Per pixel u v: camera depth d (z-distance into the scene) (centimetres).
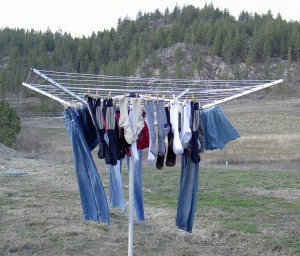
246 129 3619
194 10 11625
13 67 6738
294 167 2362
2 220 1043
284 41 8600
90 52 8006
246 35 9294
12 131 3197
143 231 965
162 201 1273
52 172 1931
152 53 6862
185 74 7062
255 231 937
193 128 623
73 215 1099
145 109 594
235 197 1309
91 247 848
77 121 596
